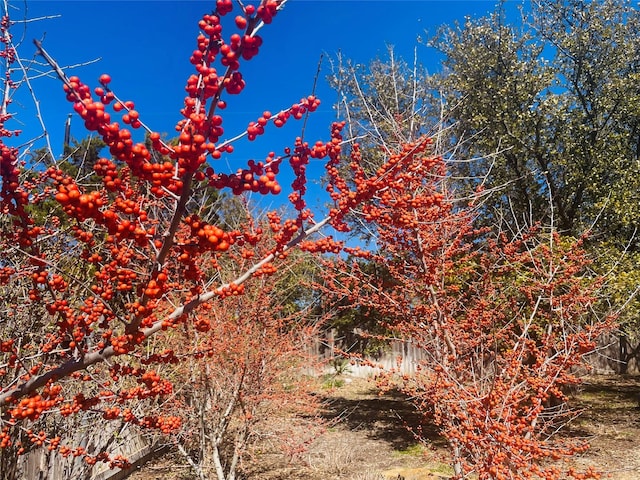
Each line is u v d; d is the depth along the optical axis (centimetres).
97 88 171
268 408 668
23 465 468
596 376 1422
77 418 450
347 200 230
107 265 219
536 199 1055
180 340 567
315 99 209
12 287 392
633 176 934
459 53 1079
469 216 503
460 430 395
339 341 1334
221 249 181
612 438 833
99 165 175
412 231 473
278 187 194
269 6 173
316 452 802
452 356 451
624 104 1001
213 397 624
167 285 204
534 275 593
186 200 180
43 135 251
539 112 988
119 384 410
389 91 750
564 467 650
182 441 691
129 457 675
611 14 1056
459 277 645
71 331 212
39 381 211
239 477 687
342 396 1353
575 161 1000
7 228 341
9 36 260
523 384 397
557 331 514
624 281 740
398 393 1384
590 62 1073
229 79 176
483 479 345
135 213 184
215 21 178
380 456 833
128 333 206
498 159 971
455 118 920
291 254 700
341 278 560
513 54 1019
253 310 620
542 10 1079
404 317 538
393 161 234
